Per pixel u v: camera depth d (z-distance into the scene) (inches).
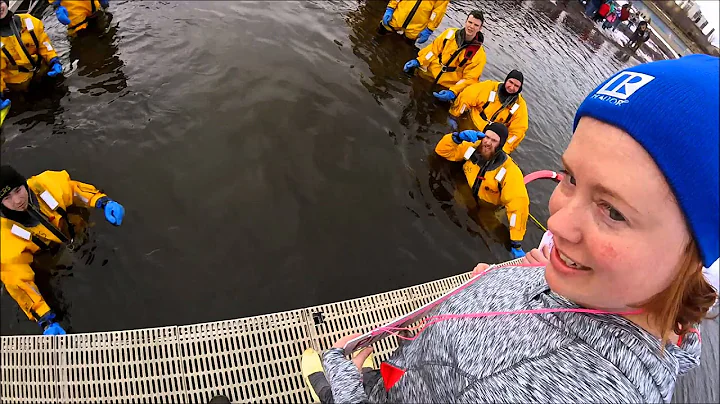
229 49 198.1
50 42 181.8
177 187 138.8
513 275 33.7
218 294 117.1
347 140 170.6
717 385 111.6
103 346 91.3
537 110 237.6
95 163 140.6
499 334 27.3
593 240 22.3
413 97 205.6
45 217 112.5
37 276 113.0
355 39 233.9
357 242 137.3
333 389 41.7
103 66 175.9
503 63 272.7
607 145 21.8
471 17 199.9
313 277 125.6
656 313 23.1
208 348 93.8
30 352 88.8
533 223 165.8
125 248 121.8
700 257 20.9
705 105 19.8
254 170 149.7
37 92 160.1
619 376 22.6
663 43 424.5
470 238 148.7
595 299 24.0
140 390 87.3
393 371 34.4
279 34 217.3
